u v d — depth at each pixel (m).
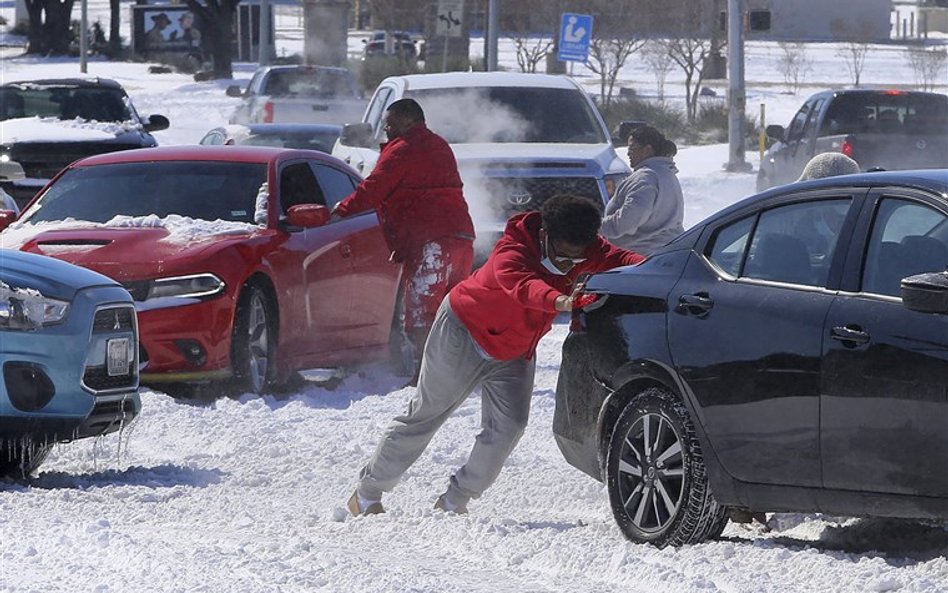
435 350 21.53
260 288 33.78
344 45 167.62
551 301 19.80
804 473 18.62
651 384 20.62
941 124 62.97
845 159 29.75
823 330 18.53
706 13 162.50
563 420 21.66
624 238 34.31
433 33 166.75
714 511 19.73
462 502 22.16
